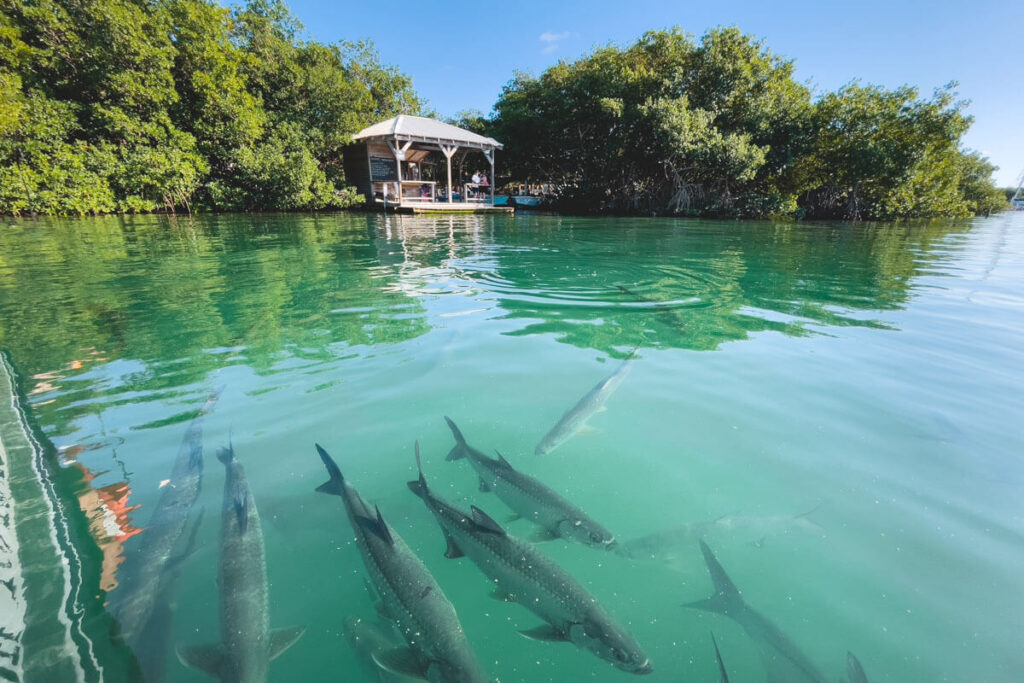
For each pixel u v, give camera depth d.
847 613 2.42
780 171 28.92
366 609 2.46
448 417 4.21
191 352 5.51
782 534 2.89
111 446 3.64
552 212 33.31
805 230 22.27
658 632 2.40
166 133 23.50
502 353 5.57
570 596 2.38
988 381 4.85
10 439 3.69
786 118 28.17
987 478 3.32
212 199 25.27
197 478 3.30
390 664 2.15
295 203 27.27
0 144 18.64
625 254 13.22
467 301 7.84
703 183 31.72
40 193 19.44
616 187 34.72
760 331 6.47
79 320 6.55
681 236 18.20
